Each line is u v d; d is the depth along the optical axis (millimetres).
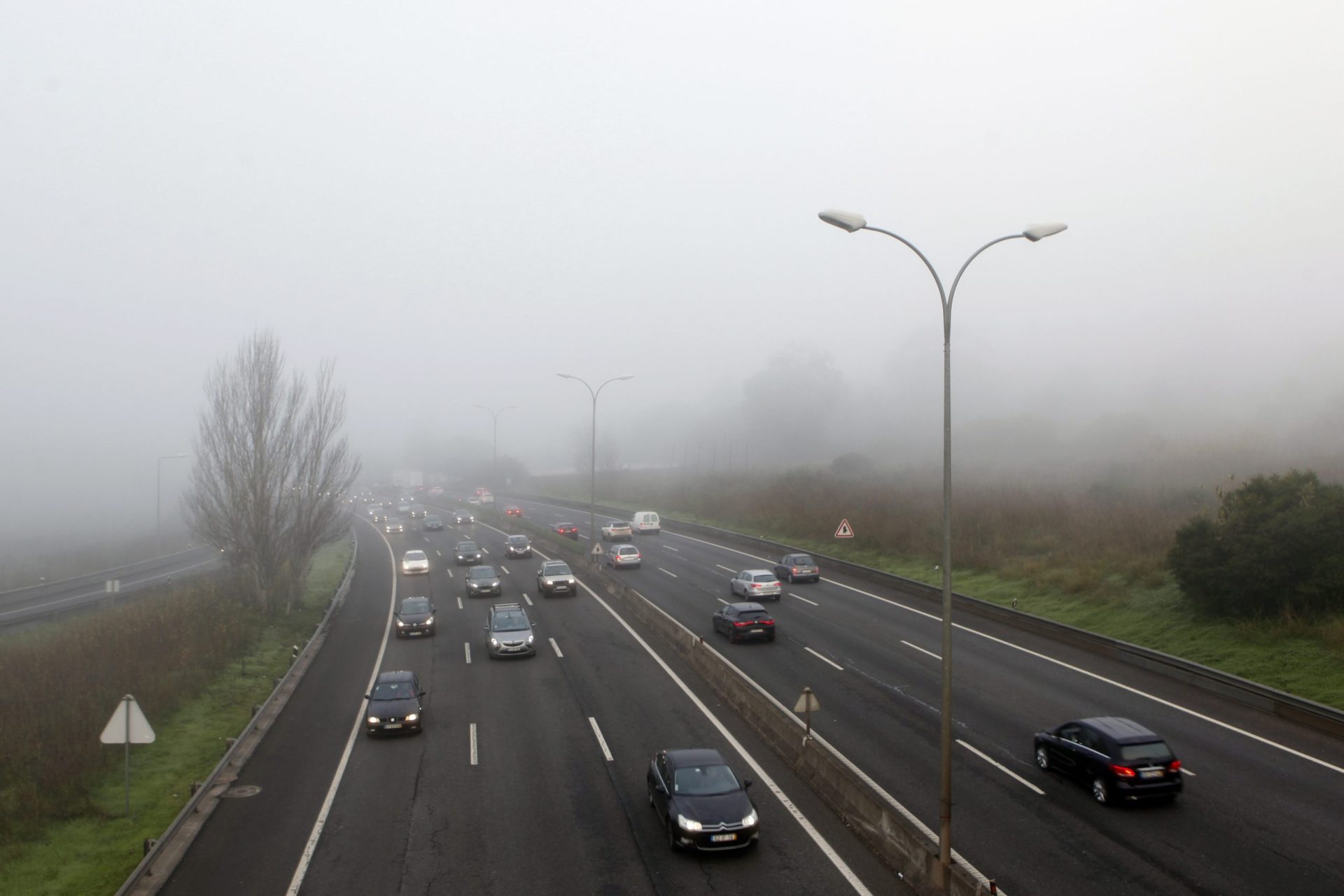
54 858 16672
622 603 41625
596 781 19016
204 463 40750
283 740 22797
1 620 37719
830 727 21922
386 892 14242
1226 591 28328
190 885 14734
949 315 14953
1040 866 14141
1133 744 16578
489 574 45875
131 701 18609
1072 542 42156
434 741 22188
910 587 41156
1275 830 15258
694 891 13891
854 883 14102
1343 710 21219
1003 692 24578
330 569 59094
